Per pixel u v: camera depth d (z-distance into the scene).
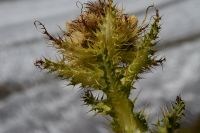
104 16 0.33
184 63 2.19
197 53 2.32
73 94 1.97
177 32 3.08
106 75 0.32
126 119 0.31
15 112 1.92
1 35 4.40
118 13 0.34
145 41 0.31
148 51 0.31
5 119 1.84
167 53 2.41
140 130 0.31
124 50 0.33
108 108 0.31
